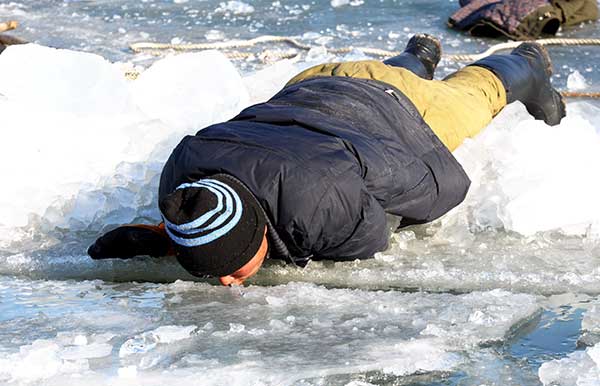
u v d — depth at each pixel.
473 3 21.23
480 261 10.15
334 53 19.12
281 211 8.70
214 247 8.50
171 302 9.30
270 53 18.84
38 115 12.12
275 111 9.67
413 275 9.85
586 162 11.13
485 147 11.39
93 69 12.87
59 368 7.92
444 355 8.23
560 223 10.68
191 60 13.18
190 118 12.50
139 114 12.60
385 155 9.42
